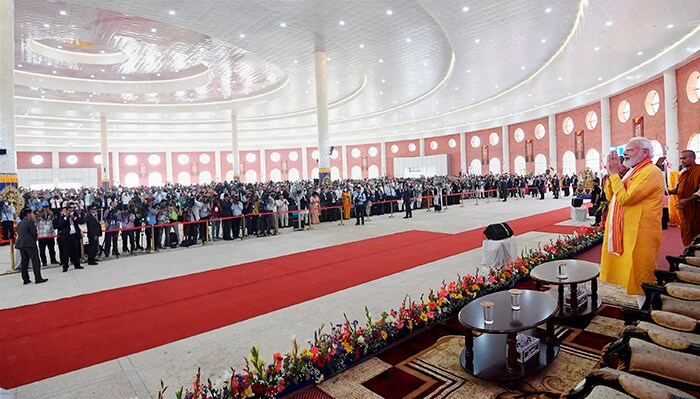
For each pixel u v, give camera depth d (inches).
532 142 1221.7
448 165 1507.1
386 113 1283.2
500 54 652.1
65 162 1514.5
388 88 947.3
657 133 745.0
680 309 108.1
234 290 233.1
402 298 204.5
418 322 161.0
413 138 1617.9
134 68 813.2
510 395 115.6
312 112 1254.9
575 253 267.7
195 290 237.1
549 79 813.2
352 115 1336.1
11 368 143.9
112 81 919.0
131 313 200.4
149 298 225.1
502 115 1274.6
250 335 166.6
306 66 750.5
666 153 682.2
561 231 391.2
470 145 1459.2
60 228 315.6
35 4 494.6
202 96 1048.8
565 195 935.0
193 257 350.0
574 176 937.5
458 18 496.4
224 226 447.5
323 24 542.9
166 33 607.8
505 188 820.6
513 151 1296.8
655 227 137.3
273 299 212.7
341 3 478.3
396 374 132.5
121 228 369.7
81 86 892.0
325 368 132.5
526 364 127.3
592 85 895.1
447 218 551.8
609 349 95.5
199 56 727.7
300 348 151.9
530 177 1035.3
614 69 762.2
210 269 293.4
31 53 692.7
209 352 152.4
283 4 478.6
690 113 638.5
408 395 119.2
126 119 1235.9
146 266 319.9
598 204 400.8
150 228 398.3
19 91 898.1
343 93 1019.3
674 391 72.5
